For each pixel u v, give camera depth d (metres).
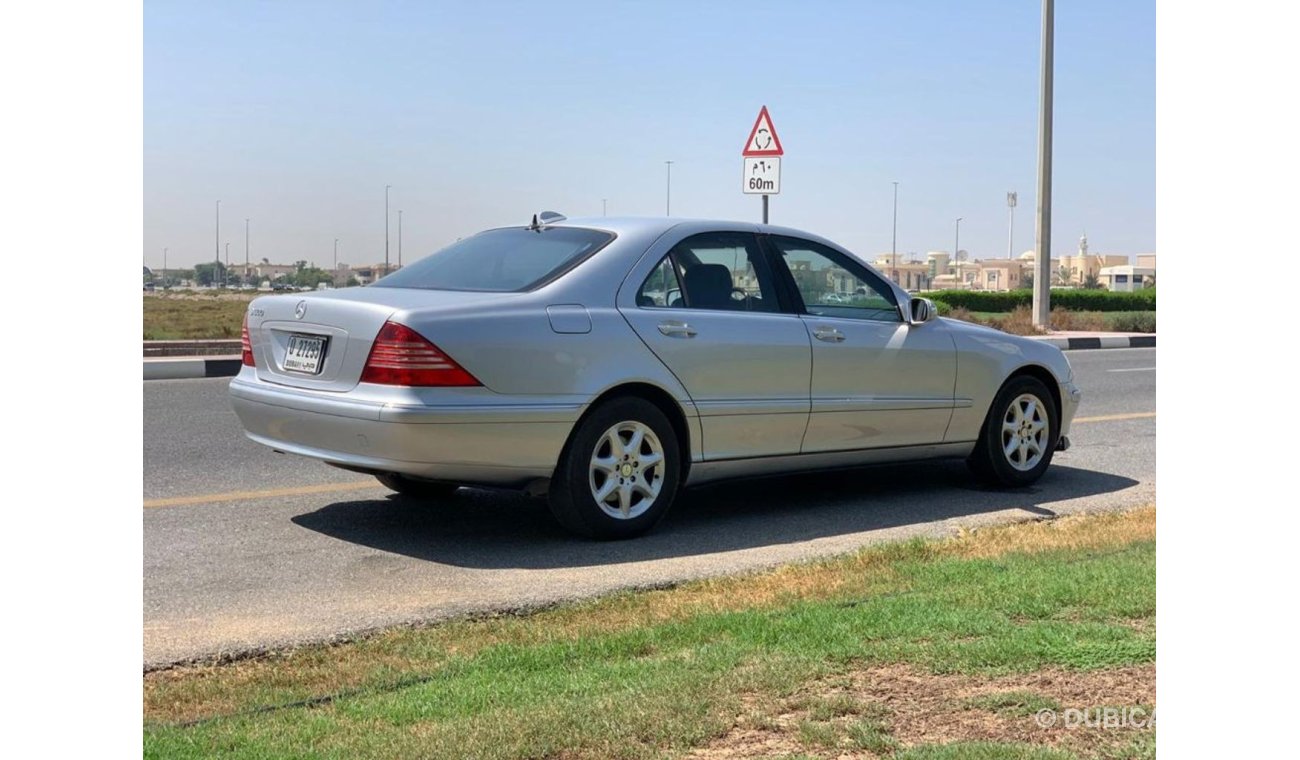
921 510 6.94
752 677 3.66
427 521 6.39
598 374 5.86
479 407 5.53
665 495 6.15
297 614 4.65
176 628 4.45
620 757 3.13
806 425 6.65
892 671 3.75
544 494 5.93
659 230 6.36
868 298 7.11
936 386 7.21
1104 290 38.56
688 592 4.92
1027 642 3.97
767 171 14.02
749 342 6.40
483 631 4.37
